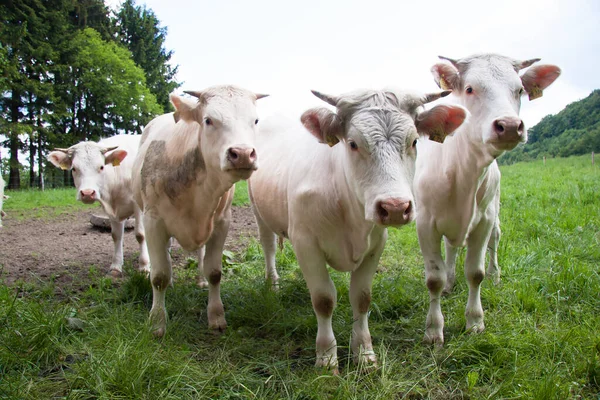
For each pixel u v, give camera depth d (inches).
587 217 289.3
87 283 205.6
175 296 179.8
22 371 120.8
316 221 127.2
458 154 141.0
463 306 165.2
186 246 158.9
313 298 130.3
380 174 101.7
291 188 136.5
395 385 117.0
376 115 106.0
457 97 144.7
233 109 134.5
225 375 122.3
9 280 211.8
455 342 137.6
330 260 133.6
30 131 994.1
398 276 198.4
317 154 133.1
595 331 140.5
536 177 636.7
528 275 191.3
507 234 258.7
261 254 253.6
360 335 135.6
